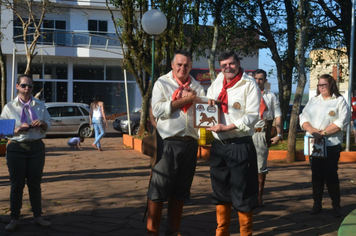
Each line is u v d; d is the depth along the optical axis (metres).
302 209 5.86
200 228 5.02
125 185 7.61
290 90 16.50
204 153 11.34
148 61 14.09
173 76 4.36
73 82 31.98
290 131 10.68
